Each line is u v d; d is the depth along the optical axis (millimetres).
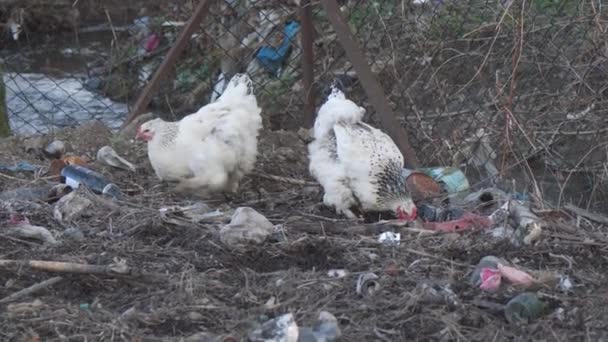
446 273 6871
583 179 9875
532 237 7488
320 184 8742
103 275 6625
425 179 8867
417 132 10180
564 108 10008
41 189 8570
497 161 9922
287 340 5715
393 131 9352
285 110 11023
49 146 9883
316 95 10617
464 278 6816
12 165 9453
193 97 12117
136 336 5855
